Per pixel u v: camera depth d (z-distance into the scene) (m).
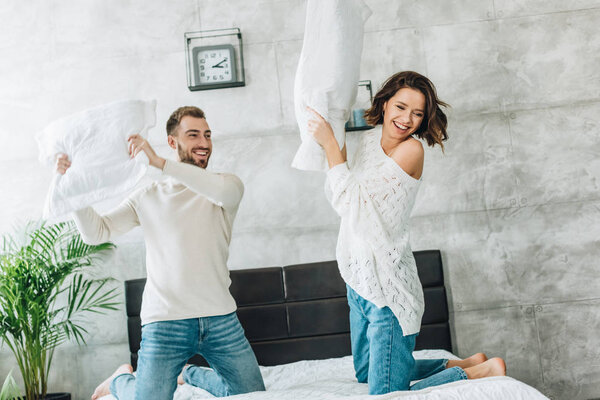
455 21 3.51
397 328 1.92
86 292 3.23
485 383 1.74
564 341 3.40
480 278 3.43
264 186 3.50
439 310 3.29
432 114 1.97
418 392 1.74
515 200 3.46
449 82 3.50
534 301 3.42
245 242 3.48
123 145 2.00
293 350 3.27
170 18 3.56
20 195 3.50
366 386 2.21
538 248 3.44
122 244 3.46
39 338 3.13
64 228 3.45
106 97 3.54
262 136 3.51
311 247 3.47
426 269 3.31
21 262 3.09
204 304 2.07
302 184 3.49
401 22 3.52
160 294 2.05
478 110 3.49
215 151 3.51
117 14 3.56
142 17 3.56
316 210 3.48
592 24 3.50
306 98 1.95
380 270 1.94
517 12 3.52
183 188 2.21
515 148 3.47
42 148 2.03
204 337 2.09
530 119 3.48
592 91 3.48
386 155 1.99
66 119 2.03
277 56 3.54
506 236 3.45
